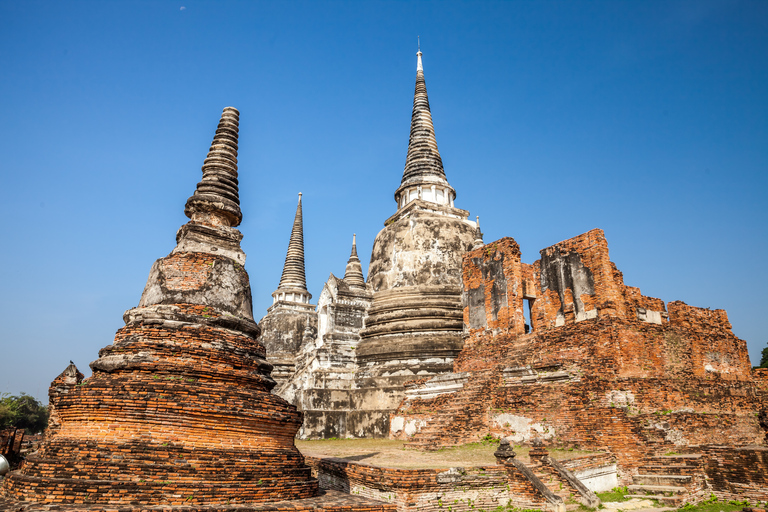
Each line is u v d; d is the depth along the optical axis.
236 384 13.51
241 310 15.06
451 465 16.28
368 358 33.16
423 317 33.19
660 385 19.77
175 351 13.09
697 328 25.66
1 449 19.05
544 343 22.84
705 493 16.44
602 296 21.97
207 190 16.09
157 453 11.70
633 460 17.28
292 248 62.19
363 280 47.56
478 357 26.19
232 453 12.36
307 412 30.17
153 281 14.50
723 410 21.59
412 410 25.02
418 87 43.28
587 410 18.69
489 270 27.48
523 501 15.21
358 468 16.11
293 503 12.28
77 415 12.18
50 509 10.50
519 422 20.22
